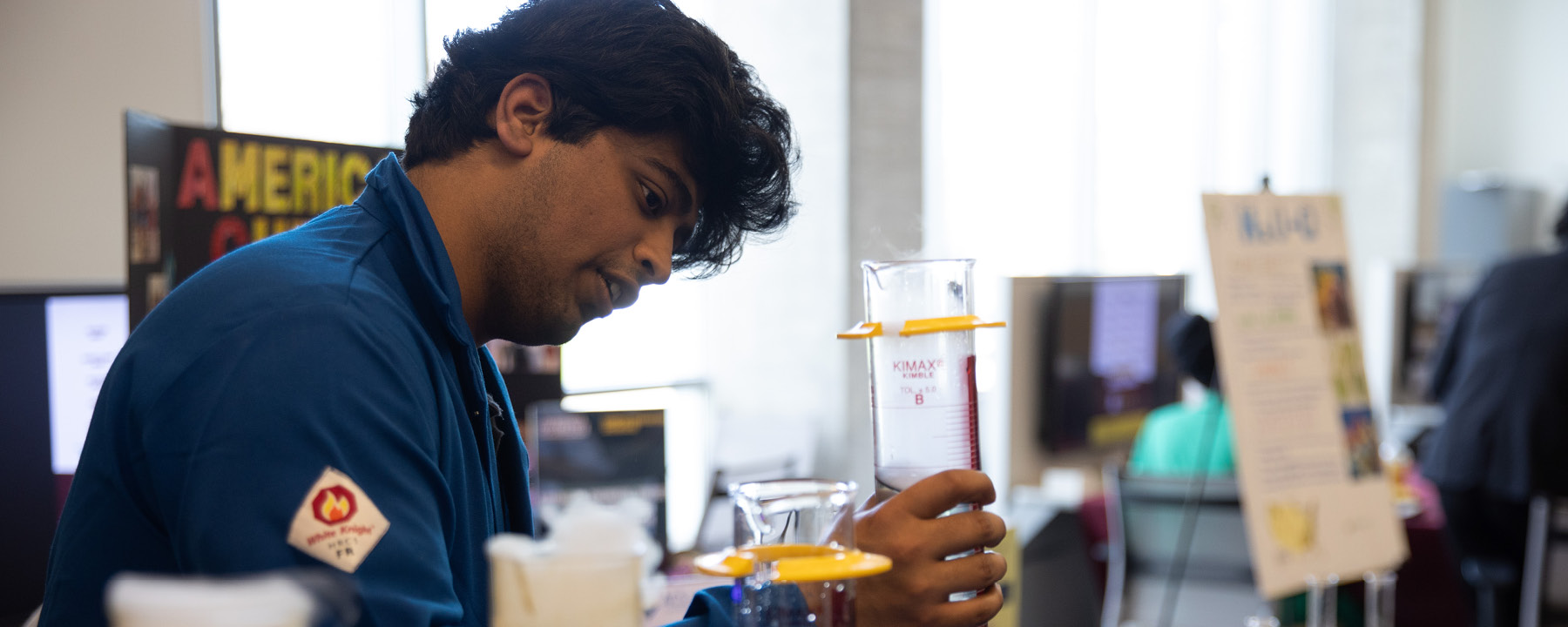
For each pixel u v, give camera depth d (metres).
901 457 0.78
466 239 0.89
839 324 3.88
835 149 3.87
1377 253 6.97
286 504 0.67
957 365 0.77
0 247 2.34
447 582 0.72
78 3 2.43
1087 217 5.58
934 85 4.66
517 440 1.07
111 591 0.37
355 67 3.12
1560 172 7.09
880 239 3.93
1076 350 3.85
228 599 0.36
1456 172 7.39
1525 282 3.71
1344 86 7.11
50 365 1.76
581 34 0.88
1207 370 3.29
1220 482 2.88
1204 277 6.33
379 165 0.92
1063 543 3.49
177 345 0.73
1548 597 3.44
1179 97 6.22
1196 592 2.94
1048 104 5.39
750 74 0.99
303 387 0.70
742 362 4.09
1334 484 2.60
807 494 0.63
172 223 1.69
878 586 0.71
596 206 0.89
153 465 0.72
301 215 1.87
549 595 0.51
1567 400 3.52
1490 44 7.28
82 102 2.44
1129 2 5.87
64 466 1.77
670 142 0.90
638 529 0.55
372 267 0.83
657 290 4.00
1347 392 2.69
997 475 3.71
